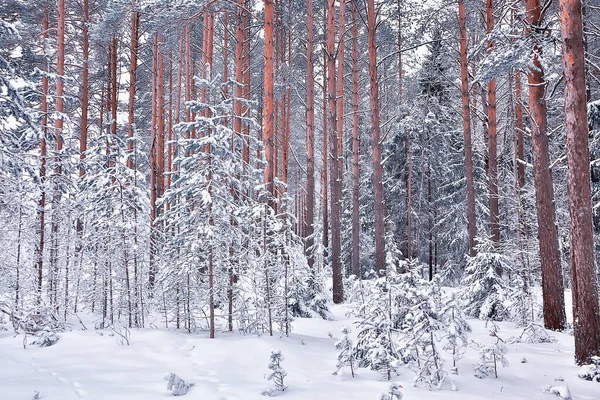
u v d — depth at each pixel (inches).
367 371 247.1
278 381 212.2
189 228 333.1
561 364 280.7
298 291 495.8
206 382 214.5
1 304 348.2
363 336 255.4
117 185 399.5
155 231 415.2
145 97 967.6
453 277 927.7
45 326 346.9
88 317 469.7
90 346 288.0
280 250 345.1
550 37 369.4
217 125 347.3
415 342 236.1
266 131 478.0
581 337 275.6
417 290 249.8
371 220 994.1
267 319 349.4
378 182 599.8
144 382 213.5
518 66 392.2
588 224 282.8
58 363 247.9
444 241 971.9
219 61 975.0
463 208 925.8
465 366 265.3
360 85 1043.3
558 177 655.1
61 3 570.3
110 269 382.6
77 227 485.4
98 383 209.9
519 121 697.0
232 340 304.2
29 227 392.2
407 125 895.1
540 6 402.6
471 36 792.9
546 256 410.3
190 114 765.9
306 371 241.9
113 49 760.3
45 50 621.3
